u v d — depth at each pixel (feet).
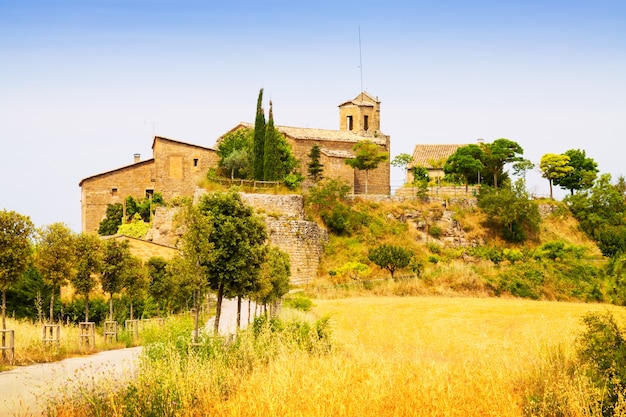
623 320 81.56
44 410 58.29
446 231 288.51
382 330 128.88
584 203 319.47
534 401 67.56
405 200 294.87
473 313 169.68
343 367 76.13
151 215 274.57
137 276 130.31
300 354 81.66
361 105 340.18
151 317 145.28
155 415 59.21
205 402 62.69
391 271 241.14
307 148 303.68
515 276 230.07
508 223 295.07
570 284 227.81
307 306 167.73
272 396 63.36
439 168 354.33
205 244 89.61
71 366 81.76
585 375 69.92
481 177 344.28
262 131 278.05
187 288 139.44
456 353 99.09
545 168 352.69
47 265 106.01
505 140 342.23
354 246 266.77
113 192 284.20
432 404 66.18
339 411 62.44
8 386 67.46
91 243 116.88
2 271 88.17
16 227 90.74
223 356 76.38
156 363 67.92
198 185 265.75
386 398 66.74
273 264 136.46
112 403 57.93
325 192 276.62
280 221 248.93
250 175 282.15
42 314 130.93
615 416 62.59
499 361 81.35
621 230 284.61
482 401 67.51
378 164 309.22
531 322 145.89
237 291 95.45
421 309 178.09
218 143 304.30
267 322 92.27
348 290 224.33
